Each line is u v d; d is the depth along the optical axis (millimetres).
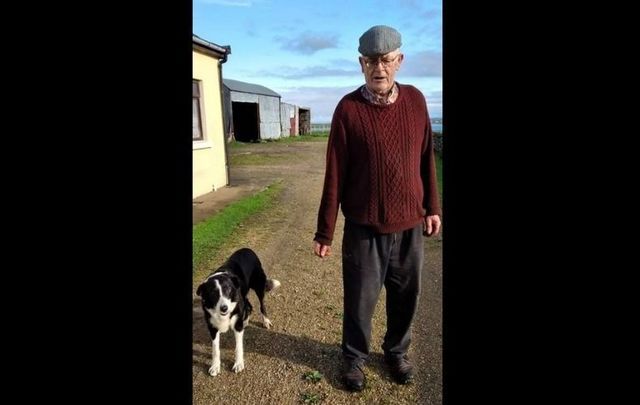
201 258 5105
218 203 8555
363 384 2688
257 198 9078
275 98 30453
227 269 3250
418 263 2484
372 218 2318
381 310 3752
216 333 2939
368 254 2428
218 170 10445
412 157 2258
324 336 3406
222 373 2908
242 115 28031
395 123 2186
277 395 2670
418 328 3436
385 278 2590
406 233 2430
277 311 3861
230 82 26359
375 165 2227
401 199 2283
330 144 2318
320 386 2738
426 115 2285
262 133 28359
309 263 5141
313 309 3900
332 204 2385
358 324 2594
